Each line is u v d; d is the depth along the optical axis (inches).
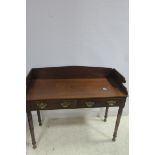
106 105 61.0
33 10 61.5
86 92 61.2
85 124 82.8
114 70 72.8
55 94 58.7
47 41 67.2
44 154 65.3
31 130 63.5
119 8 64.9
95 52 71.9
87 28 66.9
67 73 72.6
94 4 63.3
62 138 73.5
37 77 71.2
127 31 69.2
